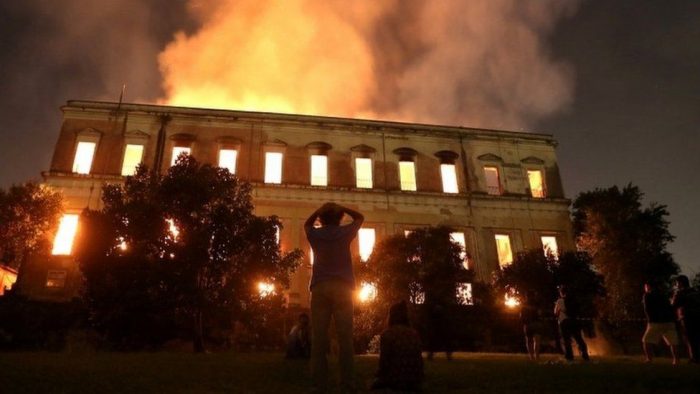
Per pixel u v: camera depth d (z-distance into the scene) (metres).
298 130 38.22
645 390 5.55
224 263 20.25
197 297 19.48
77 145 34.91
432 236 15.88
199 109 37.25
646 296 11.62
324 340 5.39
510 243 37.50
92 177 33.47
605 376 6.97
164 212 20.62
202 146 36.41
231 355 14.09
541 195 40.12
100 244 20.77
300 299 32.53
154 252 20.44
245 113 37.81
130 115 36.16
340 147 38.28
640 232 34.12
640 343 28.92
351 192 36.66
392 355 5.85
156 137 35.94
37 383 5.34
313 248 5.75
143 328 22.11
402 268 15.12
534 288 26.94
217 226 20.59
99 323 21.55
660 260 32.88
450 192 38.59
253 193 35.25
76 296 28.59
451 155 39.47
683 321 10.98
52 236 29.81
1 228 27.34
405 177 38.81
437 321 14.21
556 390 5.64
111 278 20.22
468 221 37.47
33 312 24.27
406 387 5.68
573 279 26.83
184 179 21.02
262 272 20.95
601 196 37.09
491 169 40.34
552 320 27.22
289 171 36.81
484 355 18.27
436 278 14.95
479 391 5.58
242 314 20.81
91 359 9.45
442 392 5.52
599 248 34.66
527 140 41.25
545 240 38.09
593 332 27.53
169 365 8.27
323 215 6.02
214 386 5.60
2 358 8.77
